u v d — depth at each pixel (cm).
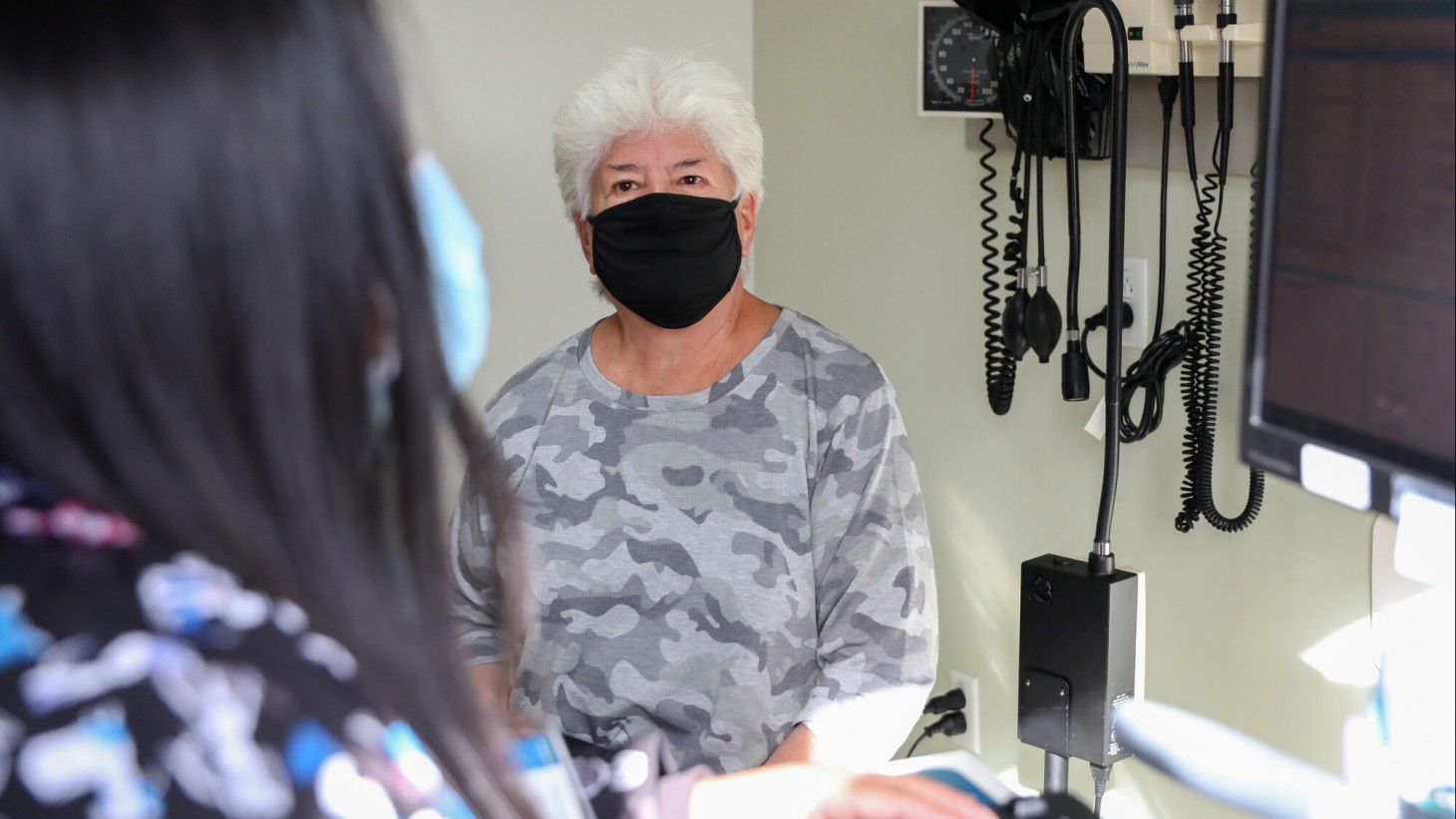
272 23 46
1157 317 172
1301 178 79
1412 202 70
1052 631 148
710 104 160
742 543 160
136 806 41
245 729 44
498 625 165
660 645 159
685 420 165
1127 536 190
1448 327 68
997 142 201
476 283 87
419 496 52
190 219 45
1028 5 168
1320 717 165
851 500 162
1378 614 129
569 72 254
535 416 170
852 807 90
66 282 44
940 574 229
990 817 88
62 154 43
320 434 49
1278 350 81
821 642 161
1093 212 189
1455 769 81
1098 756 146
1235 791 89
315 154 47
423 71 55
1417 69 69
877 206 232
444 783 49
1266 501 168
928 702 225
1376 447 74
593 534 163
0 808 40
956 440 221
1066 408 198
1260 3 158
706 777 100
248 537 47
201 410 46
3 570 45
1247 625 173
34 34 44
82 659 43
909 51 220
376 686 48
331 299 48
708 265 159
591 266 169
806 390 165
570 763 82
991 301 196
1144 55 159
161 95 44
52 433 45
